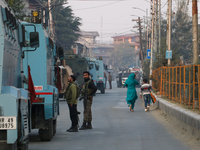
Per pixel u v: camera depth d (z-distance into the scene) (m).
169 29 61.97
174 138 23.69
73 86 27.41
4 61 13.80
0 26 13.60
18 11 50.53
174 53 65.81
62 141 22.94
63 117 36.47
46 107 21.94
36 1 106.31
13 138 13.38
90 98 28.69
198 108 31.12
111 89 111.31
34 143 22.20
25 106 15.65
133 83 43.03
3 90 13.66
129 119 34.91
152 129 28.09
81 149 20.16
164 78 52.19
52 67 26.28
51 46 24.58
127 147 20.61
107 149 20.09
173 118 33.03
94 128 29.06
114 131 27.23
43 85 22.25
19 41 17.31
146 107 42.91
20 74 17.36
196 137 23.66
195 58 42.34
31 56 22.50
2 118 13.34
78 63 68.88
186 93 35.66
